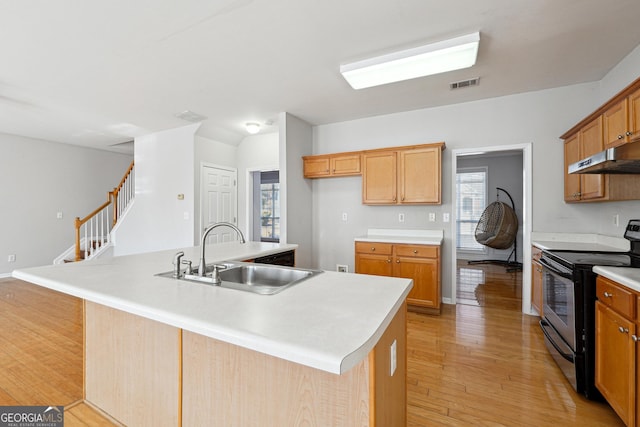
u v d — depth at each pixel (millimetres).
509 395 1928
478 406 1823
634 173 2287
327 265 4543
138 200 5375
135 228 5383
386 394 1091
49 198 5637
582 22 2123
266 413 1113
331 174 4223
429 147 3623
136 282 1508
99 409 1683
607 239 2891
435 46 2365
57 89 3268
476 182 6809
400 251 3539
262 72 2881
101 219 5812
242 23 2121
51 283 1524
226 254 2494
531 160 3359
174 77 2986
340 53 2533
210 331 954
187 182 4770
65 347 2580
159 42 2359
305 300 1221
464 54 2416
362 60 2637
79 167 6059
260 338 865
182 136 4805
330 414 1001
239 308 1118
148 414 1441
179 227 4863
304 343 822
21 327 3027
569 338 2031
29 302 3848
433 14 2035
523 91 3348
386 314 1059
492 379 2107
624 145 1754
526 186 3393
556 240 3252
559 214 3260
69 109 3914
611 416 1726
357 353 785
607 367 1709
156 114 4141
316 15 2035
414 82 3104
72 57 2586
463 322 3174
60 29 2180
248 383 1146
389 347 1141
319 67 2781
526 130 3387
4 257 5117
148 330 1432
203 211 4859
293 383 1060
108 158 6512
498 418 1717
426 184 3633
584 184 2766
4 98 3533
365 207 4293
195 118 4316
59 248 5746
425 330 2971
